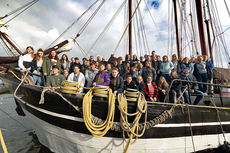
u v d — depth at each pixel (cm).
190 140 371
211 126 395
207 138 395
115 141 315
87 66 598
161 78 418
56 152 369
